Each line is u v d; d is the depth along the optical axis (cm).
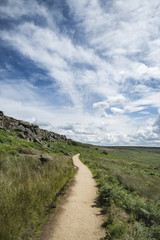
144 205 504
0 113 2734
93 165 1925
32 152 1408
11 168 697
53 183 699
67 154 3045
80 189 796
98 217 466
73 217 459
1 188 432
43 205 492
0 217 324
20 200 416
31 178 620
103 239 347
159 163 6562
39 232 363
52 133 6272
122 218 429
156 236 334
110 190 636
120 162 3847
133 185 883
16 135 2306
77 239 344
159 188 1022
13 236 308
